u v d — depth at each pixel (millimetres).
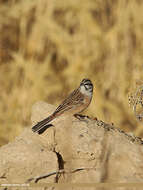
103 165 7902
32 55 15242
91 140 8289
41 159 8039
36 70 14594
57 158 8070
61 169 8289
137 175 7773
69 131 8500
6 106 13906
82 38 15258
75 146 8242
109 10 15875
